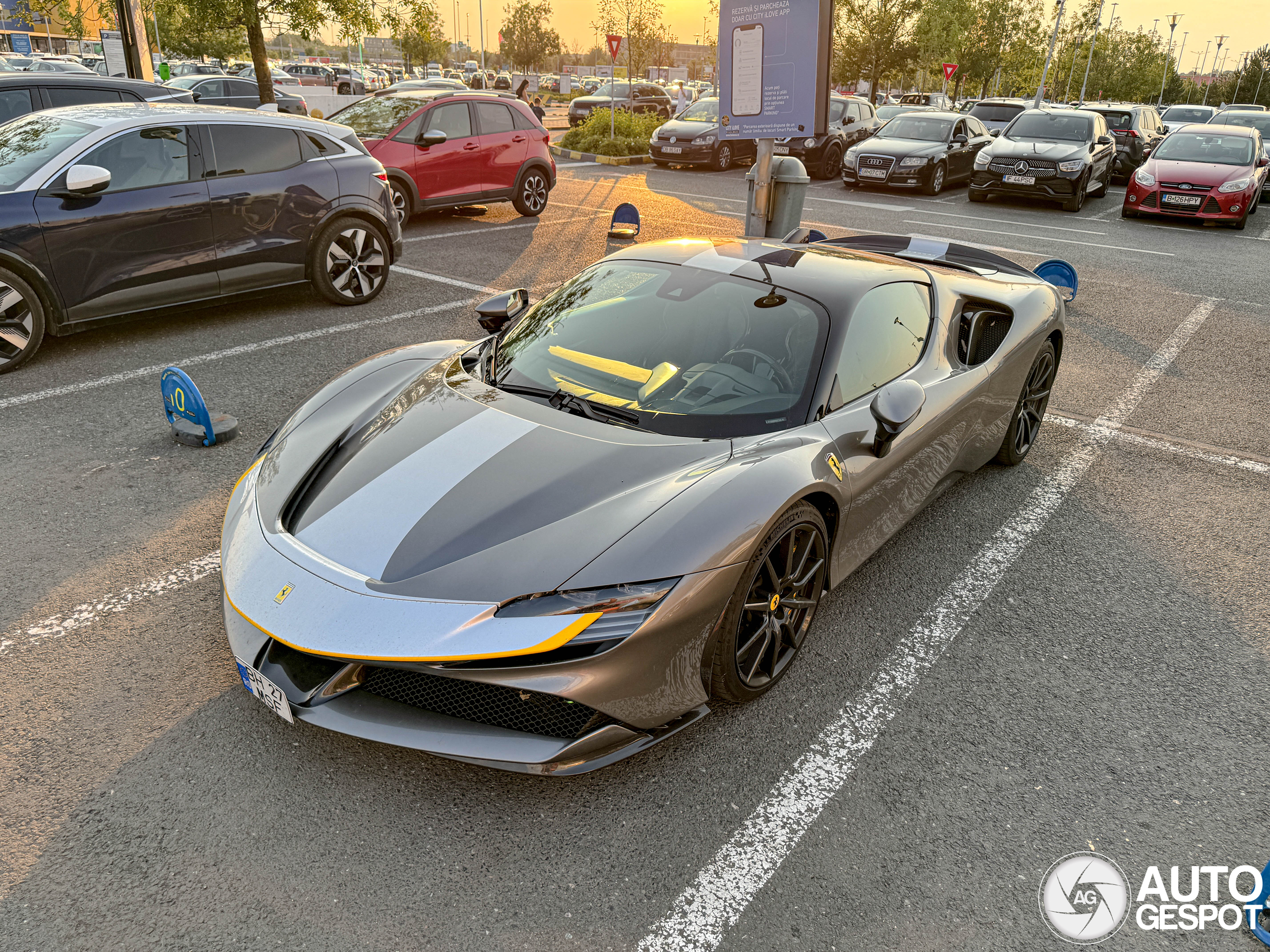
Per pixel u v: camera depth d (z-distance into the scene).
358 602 2.13
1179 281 8.96
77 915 1.91
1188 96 80.62
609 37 20.02
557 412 2.74
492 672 2.04
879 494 3.00
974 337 3.72
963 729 2.61
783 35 5.45
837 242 4.55
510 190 10.72
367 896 1.99
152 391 4.91
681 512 2.29
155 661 2.72
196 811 2.19
